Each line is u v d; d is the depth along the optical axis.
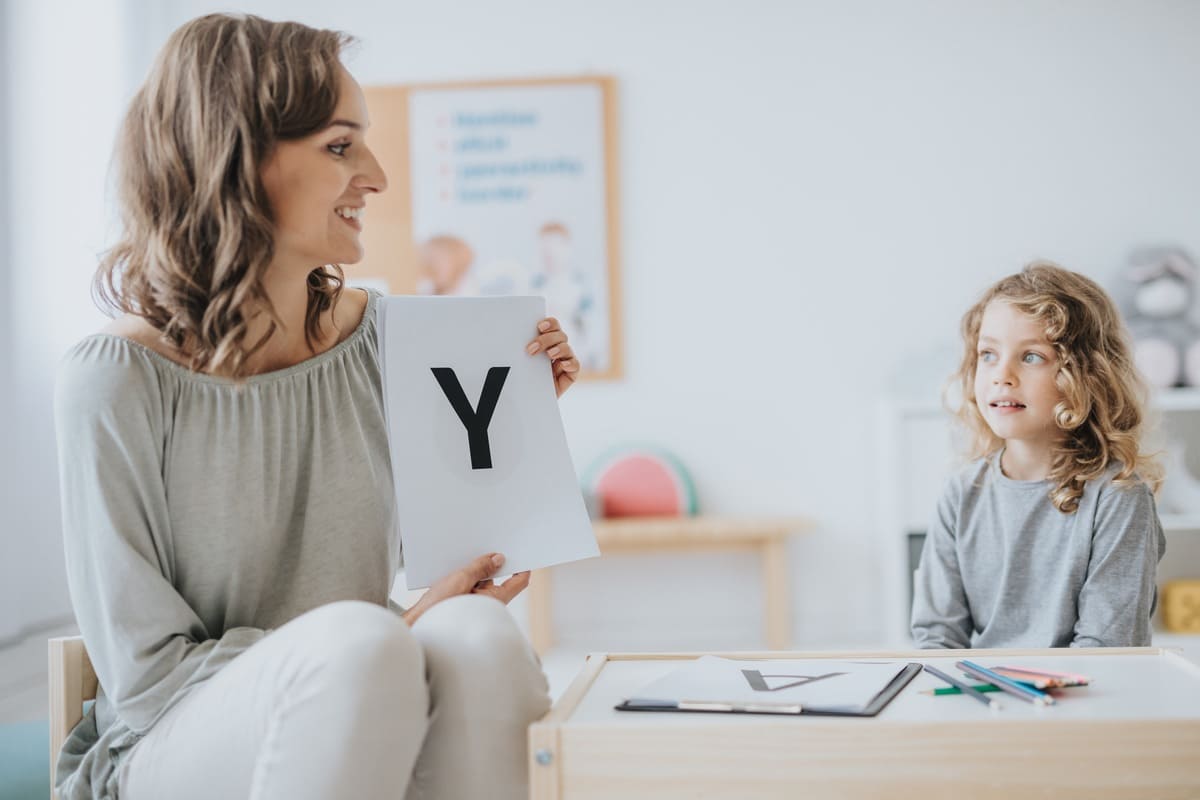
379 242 3.42
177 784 0.98
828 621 3.40
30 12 2.79
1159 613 3.07
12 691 2.46
